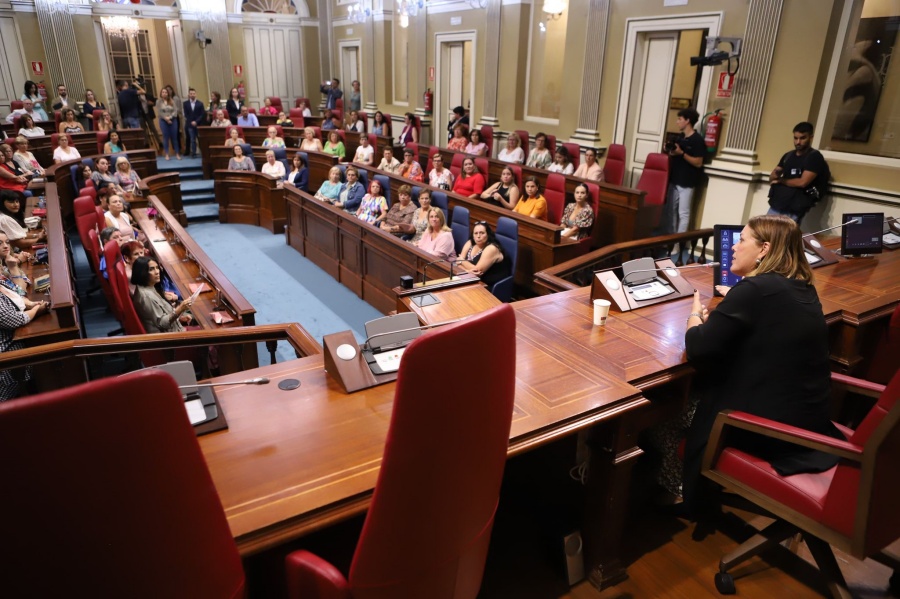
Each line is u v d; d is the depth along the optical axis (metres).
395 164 8.64
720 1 5.92
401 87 12.32
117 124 12.45
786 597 1.96
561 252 5.04
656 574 2.04
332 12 13.82
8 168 6.87
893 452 1.49
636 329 2.21
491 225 5.75
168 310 3.56
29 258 4.63
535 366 1.88
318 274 6.42
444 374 0.94
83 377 2.43
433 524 1.09
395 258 5.03
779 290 1.81
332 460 1.37
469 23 9.72
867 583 2.02
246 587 1.16
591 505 1.94
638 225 5.84
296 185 8.25
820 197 5.14
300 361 1.87
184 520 0.84
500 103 9.39
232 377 1.75
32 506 0.69
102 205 5.90
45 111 10.89
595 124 7.62
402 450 0.96
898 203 4.85
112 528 0.76
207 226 8.44
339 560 1.45
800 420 1.83
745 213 5.95
